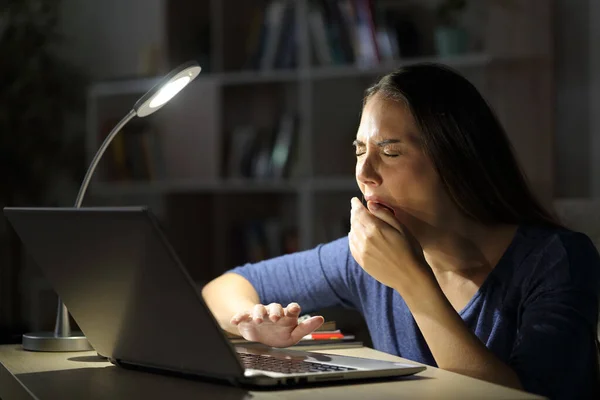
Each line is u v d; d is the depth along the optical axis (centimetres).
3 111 472
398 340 166
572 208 200
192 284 100
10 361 139
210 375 109
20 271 488
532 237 149
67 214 111
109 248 108
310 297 183
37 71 481
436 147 147
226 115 451
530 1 352
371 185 150
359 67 396
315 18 407
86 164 489
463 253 153
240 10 446
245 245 440
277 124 427
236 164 438
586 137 364
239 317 141
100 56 510
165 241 99
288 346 138
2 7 486
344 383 110
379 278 134
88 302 121
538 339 126
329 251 183
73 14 514
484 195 150
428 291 129
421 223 151
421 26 409
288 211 465
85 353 149
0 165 474
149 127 466
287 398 99
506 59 363
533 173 351
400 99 148
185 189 446
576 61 365
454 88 150
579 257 142
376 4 398
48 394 107
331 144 420
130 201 502
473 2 398
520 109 357
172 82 157
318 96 417
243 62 448
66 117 509
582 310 133
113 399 103
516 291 147
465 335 125
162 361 117
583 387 129
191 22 462
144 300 109
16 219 124
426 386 108
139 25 500
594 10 361
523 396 101
